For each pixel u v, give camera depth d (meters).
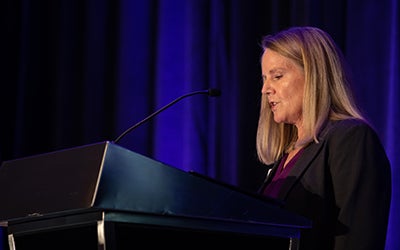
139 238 2.48
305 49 3.74
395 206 5.75
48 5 7.82
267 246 2.84
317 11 6.41
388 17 5.99
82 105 7.48
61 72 7.58
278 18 6.65
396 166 5.79
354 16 6.17
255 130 6.71
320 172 3.42
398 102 5.88
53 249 2.63
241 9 6.82
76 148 2.54
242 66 6.75
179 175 2.54
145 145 7.20
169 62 7.08
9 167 2.79
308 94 3.66
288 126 4.18
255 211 2.72
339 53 3.81
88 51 7.48
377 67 6.00
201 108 6.89
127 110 7.24
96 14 7.54
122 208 2.35
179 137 6.95
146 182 2.43
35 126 7.68
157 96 7.06
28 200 2.57
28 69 7.71
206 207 2.57
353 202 3.26
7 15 7.88
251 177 6.67
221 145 6.82
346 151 3.40
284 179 3.54
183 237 2.61
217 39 6.93
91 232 2.46
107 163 2.36
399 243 5.71
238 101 6.71
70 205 2.36
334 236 3.29
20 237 2.76
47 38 7.79
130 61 7.30
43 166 2.62
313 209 3.36
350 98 3.71
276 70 3.79
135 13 7.38
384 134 5.88
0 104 7.76
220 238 2.72
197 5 7.02
